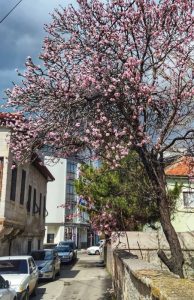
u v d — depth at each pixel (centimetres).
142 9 946
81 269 2830
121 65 957
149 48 970
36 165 2742
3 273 1380
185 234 1752
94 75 945
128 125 937
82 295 1585
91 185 2084
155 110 1008
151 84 955
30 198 2716
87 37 974
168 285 525
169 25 960
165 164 1084
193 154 1014
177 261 941
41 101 959
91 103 952
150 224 1934
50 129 952
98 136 915
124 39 962
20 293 1222
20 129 998
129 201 1831
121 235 1720
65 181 6662
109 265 2484
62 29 996
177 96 949
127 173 1106
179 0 941
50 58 970
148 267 818
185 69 956
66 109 944
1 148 1973
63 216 6600
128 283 898
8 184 2000
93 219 1839
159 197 981
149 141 931
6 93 980
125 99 940
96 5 972
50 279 2053
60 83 952
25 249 2600
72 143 965
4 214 1945
